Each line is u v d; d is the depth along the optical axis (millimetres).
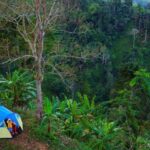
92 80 74062
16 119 10867
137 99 14328
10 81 13109
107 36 106375
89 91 48875
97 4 101938
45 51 13727
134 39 109500
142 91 14461
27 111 12523
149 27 113125
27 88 13336
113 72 85812
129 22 115125
